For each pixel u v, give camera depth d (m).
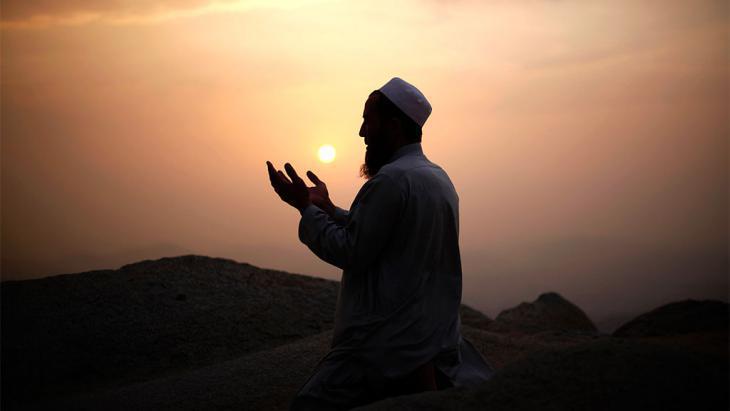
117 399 4.14
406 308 2.82
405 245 2.84
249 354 5.01
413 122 3.00
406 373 2.78
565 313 7.51
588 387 2.25
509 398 2.28
